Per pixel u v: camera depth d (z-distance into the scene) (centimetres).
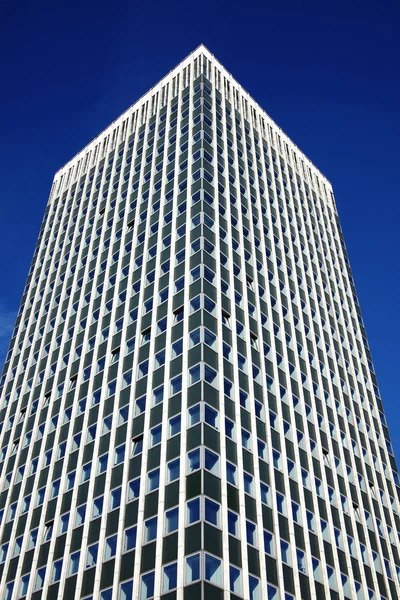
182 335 5047
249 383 5088
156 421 4666
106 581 4059
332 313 7325
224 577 3709
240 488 4288
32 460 5578
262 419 4994
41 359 6581
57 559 4541
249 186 7212
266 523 4334
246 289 5869
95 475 4819
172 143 7325
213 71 8162
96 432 5141
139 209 6925
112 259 6700
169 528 3956
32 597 4459
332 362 6688
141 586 3831
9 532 5131
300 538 4591
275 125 8800
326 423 5884
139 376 5156
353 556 5056
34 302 7506
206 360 4747
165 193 6712
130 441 4750
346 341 7250
